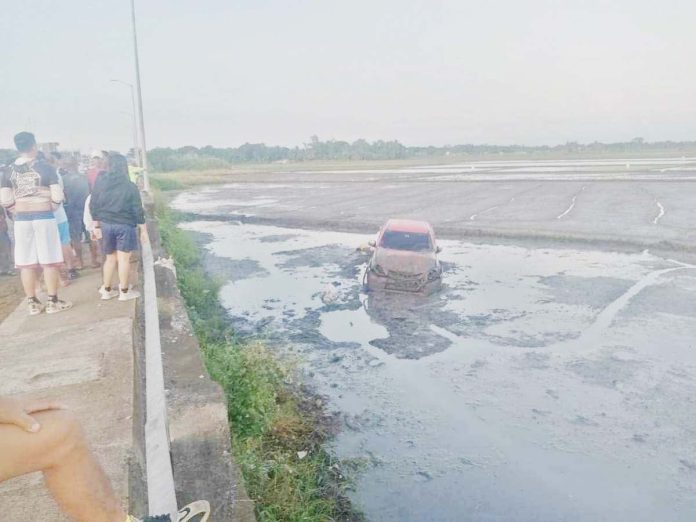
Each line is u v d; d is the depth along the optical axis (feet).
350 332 34.09
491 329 34.09
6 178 20.85
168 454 10.95
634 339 31.73
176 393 16.15
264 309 39.70
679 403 23.88
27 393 13.99
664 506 17.37
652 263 51.72
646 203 92.07
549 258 55.16
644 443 20.89
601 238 61.52
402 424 22.71
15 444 5.37
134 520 6.35
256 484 16.53
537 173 185.16
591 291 42.29
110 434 11.64
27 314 21.72
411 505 17.62
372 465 19.81
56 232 21.65
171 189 159.22
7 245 32.32
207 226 84.84
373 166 325.42
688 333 32.45
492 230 68.39
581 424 22.39
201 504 9.09
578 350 30.30
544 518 16.92
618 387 25.61
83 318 20.80
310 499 17.37
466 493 18.21
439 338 32.68
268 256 59.88
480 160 431.43
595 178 148.56
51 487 5.85
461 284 45.34
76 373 15.15
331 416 23.41
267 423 21.13
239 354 24.81
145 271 26.40
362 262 55.16
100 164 24.34
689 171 166.20
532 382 26.40
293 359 28.22
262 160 506.48
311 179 191.11
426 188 137.90
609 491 18.16
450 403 24.47
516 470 19.43
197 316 35.32
